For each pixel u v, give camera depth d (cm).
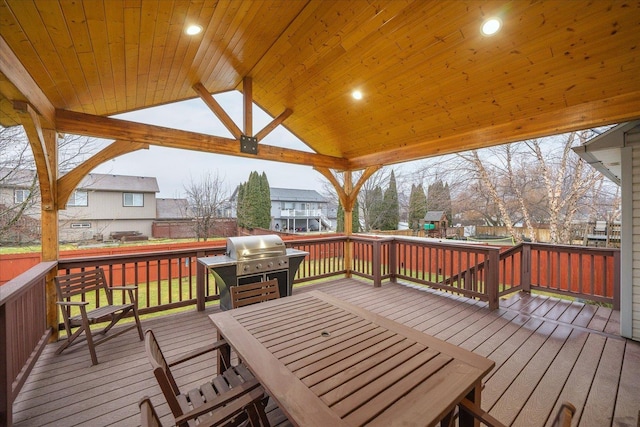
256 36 330
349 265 621
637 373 245
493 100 352
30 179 685
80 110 367
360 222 1396
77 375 250
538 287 458
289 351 158
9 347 190
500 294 493
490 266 406
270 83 456
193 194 1235
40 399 218
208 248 430
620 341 305
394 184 1370
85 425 193
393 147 523
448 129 427
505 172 927
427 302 441
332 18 314
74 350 296
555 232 815
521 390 223
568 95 309
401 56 340
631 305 308
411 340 170
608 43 253
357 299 457
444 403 114
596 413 198
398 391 121
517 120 362
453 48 310
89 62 270
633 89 276
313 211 2627
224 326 193
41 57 240
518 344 300
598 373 245
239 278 391
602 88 288
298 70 410
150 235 1622
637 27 236
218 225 1393
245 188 1628
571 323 354
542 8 249
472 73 329
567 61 279
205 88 423
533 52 284
